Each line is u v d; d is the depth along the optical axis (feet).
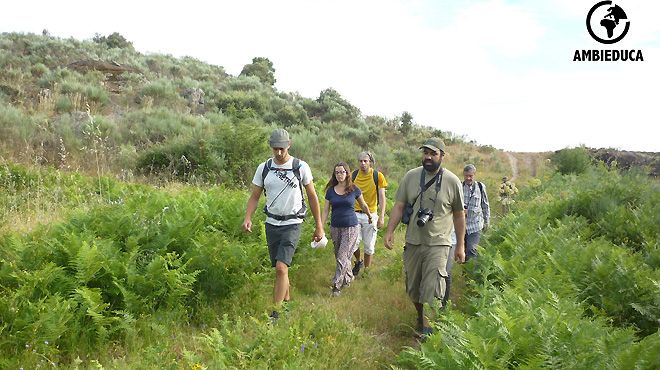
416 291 18.48
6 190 33.27
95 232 19.85
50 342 13.47
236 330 14.98
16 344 13.15
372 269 27.91
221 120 78.64
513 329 12.73
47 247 17.24
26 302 14.39
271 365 13.25
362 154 26.89
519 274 19.19
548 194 54.08
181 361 13.61
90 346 14.29
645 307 17.80
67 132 55.16
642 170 65.46
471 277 25.13
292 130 90.68
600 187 44.57
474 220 26.94
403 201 18.74
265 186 18.54
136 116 69.36
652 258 24.31
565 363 11.65
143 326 15.49
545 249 25.52
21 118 57.26
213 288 18.60
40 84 80.02
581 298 19.40
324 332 15.93
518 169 117.19
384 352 16.19
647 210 33.86
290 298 20.92
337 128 107.65
